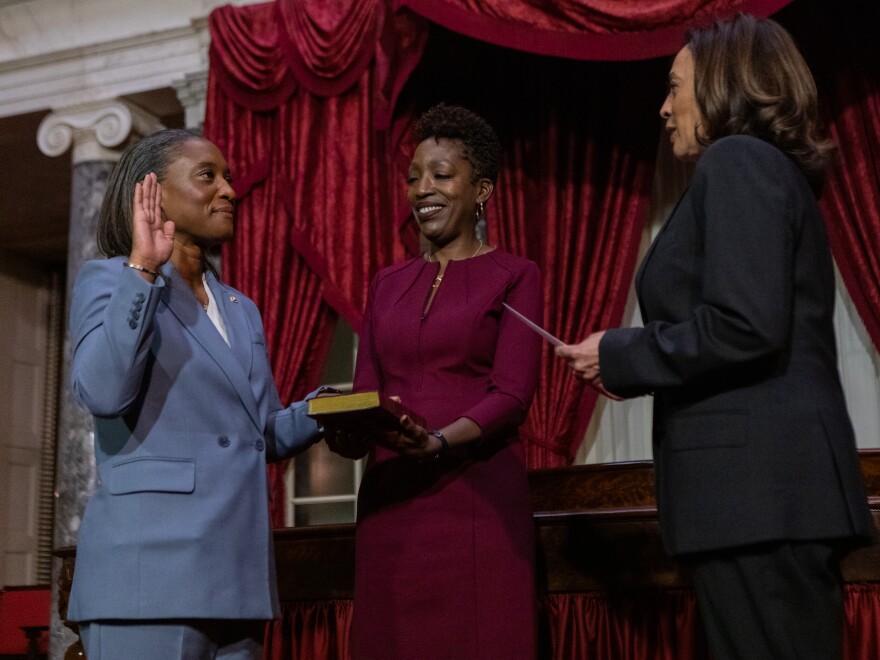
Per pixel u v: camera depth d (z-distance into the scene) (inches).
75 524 247.8
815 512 61.2
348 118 226.2
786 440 62.5
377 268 220.5
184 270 82.4
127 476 72.1
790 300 63.1
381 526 87.5
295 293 227.0
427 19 193.6
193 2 254.5
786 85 70.1
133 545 70.4
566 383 206.1
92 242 257.6
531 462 203.2
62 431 254.2
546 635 108.3
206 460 74.0
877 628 99.5
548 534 110.3
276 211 229.0
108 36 262.7
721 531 62.2
